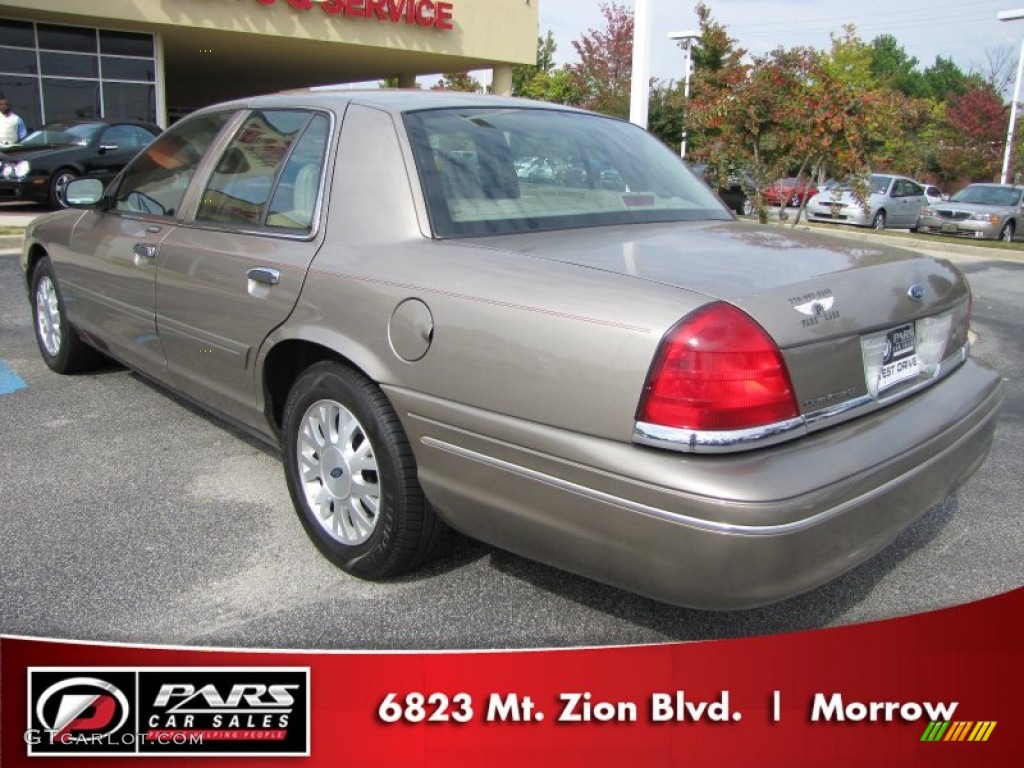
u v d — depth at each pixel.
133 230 4.24
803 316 2.38
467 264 2.71
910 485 2.56
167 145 4.31
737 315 2.27
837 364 2.46
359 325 2.90
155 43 18.11
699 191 3.80
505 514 2.57
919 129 34.25
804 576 2.27
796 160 11.72
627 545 2.31
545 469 2.43
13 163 14.10
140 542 3.42
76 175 14.52
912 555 3.45
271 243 3.36
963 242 17.16
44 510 3.67
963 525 3.72
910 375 2.80
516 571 3.24
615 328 2.32
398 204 3.02
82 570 3.20
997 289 10.62
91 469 4.10
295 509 3.34
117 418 4.79
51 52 17.14
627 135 3.91
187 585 3.12
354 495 3.07
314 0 18.73
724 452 2.23
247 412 3.61
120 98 18.05
